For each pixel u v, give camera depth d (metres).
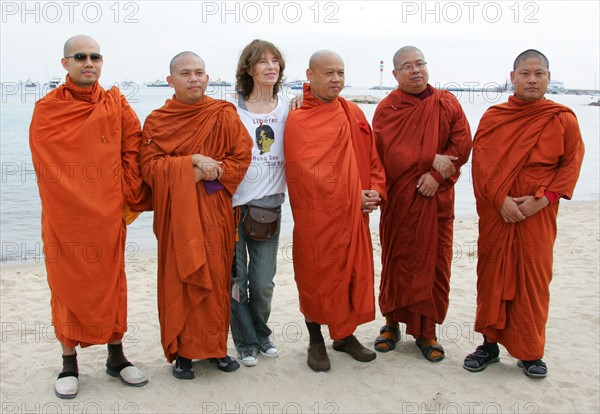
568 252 7.63
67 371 3.82
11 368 4.17
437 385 3.93
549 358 4.35
